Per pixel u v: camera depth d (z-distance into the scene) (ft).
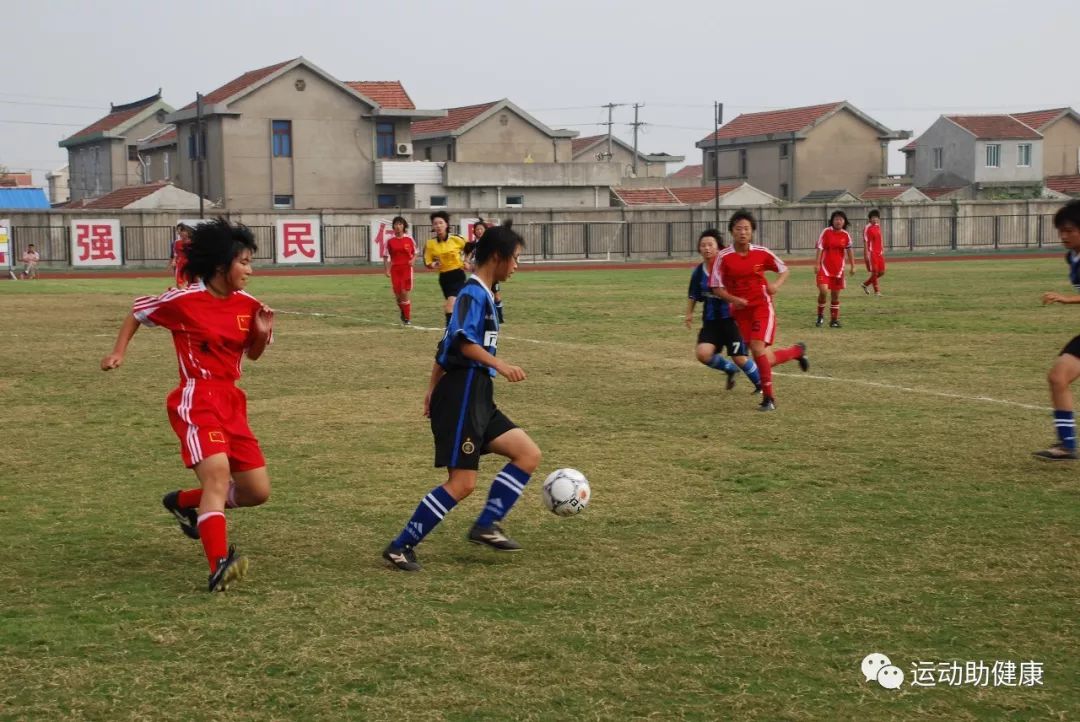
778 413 34.68
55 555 19.85
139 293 97.09
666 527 21.45
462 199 203.21
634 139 308.40
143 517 22.61
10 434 31.96
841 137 246.06
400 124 202.80
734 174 261.65
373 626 16.03
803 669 14.47
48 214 144.36
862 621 16.20
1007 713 13.24
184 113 195.31
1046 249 184.96
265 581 18.22
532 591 17.62
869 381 41.52
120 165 249.14
